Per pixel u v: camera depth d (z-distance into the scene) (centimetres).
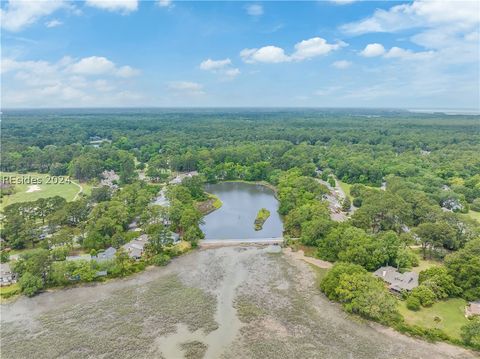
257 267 11662
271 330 8394
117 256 11156
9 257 11506
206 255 12562
